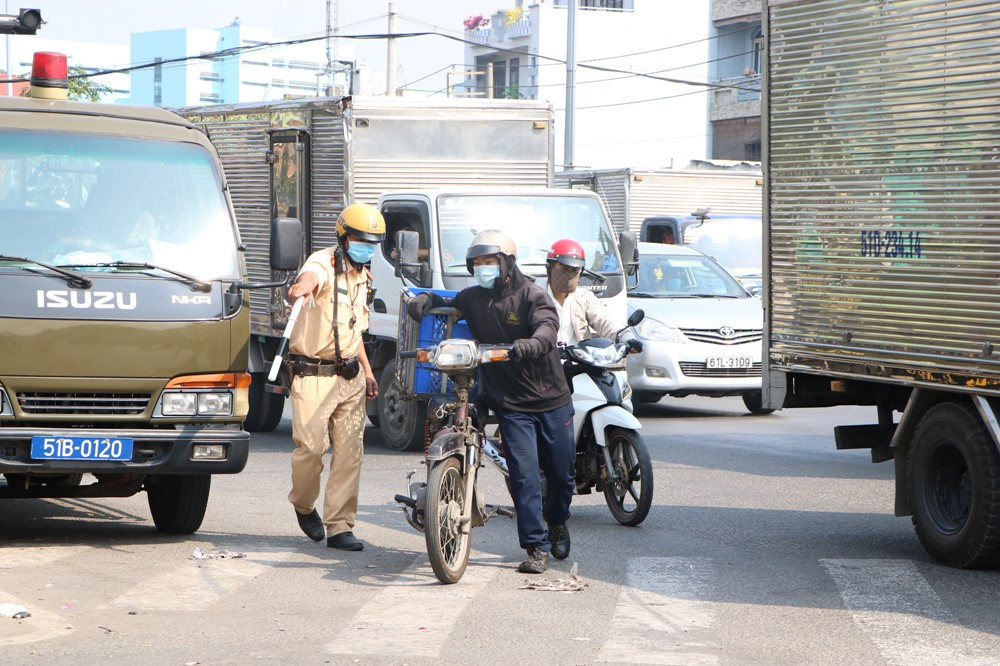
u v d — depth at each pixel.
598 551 8.38
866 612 6.77
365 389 8.45
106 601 6.78
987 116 7.77
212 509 9.83
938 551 8.09
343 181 13.99
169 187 8.38
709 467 12.27
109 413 7.86
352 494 8.33
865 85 8.59
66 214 8.09
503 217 13.30
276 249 8.23
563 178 28.67
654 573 7.70
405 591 7.14
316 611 6.65
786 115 9.22
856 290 8.69
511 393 7.61
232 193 15.87
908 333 8.30
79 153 8.27
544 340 7.37
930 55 8.14
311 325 8.20
